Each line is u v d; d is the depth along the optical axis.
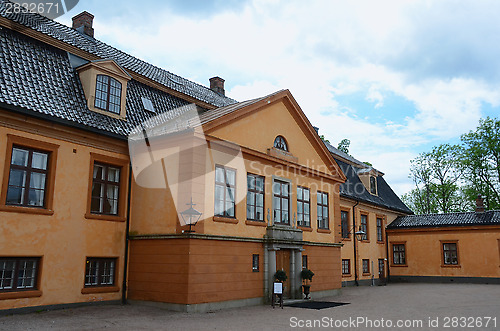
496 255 26.58
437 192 41.47
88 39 17.52
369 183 29.97
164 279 12.89
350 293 20.47
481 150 36.94
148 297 13.20
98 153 13.45
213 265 13.14
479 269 27.03
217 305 13.06
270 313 12.68
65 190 12.46
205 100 19.44
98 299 13.00
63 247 12.27
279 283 14.15
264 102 16.20
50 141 12.22
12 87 11.44
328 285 18.86
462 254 27.77
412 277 29.36
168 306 12.61
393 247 30.66
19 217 11.35
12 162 11.46
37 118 11.66
